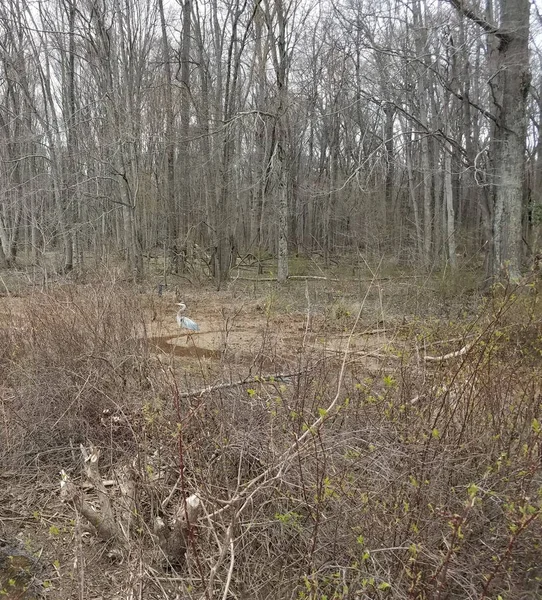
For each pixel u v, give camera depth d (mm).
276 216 19891
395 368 3887
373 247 15211
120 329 5398
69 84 18062
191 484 3061
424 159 18156
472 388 3129
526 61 10656
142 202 17281
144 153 17734
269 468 2666
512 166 10898
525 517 2205
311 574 2330
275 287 14594
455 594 2412
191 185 18578
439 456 2588
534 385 3207
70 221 16125
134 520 3000
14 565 2959
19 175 19266
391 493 2588
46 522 3506
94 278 6758
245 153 21672
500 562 2164
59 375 4719
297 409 3014
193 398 4047
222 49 19688
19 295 7070
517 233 10875
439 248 16797
